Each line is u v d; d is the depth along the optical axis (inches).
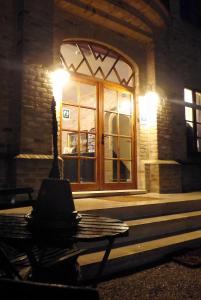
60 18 238.2
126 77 287.1
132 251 137.1
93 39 256.5
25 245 72.1
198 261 140.5
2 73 203.6
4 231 73.6
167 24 303.4
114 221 89.4
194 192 295.6
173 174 288.0
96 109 259.4
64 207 72.7
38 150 204.2
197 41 346.3
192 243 164.6
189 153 323.3
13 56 209.0
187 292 111.5
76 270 93.4
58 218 71.3
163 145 287.1
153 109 286.2
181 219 182.9
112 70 275.9
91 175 252.8
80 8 240.2
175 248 154.3
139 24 276.5
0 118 200.7
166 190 280.5
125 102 282.4
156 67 290.8
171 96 304.2
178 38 323.0
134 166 281.7
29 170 193.9
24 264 84.9
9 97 205.6
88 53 260.7
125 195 256.8
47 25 216.5
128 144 280.2
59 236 69.3
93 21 256.7
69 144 239.5
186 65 328.2
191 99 335.9
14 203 105.5
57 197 72.8
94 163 255.0
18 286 37.3
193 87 334.6
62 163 215.2
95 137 256.8
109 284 116.8
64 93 240.2
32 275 77.8
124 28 270.5
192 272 131.9
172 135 298.8
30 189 120.8
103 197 238.2
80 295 36.4
